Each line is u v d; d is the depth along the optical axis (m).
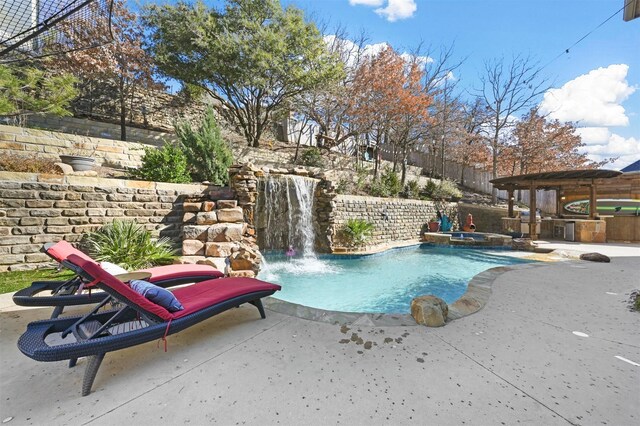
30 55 6.93
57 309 2.93
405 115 15.87
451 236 11.75
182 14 11.07
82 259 2.11
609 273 5.44
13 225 5.01
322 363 2.24
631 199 12.22
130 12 10.82
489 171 22.56
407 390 1.88
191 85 14.01
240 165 8.21
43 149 7.77
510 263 8.21
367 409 1.69
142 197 6.55
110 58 9.84
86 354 1.77
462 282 6.45
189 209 7.03
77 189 5.67
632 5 4.31
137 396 1.82
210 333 2.81
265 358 2.32
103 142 8.72
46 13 3.93
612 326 2.98
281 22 12.07
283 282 6.43
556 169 21.36
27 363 2.22
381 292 5.70
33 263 5.16
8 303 3.53
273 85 12.91
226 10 11.67
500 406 1.72
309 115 16.70
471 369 2.15
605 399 1.79
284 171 9.91
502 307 3.57
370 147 19.77
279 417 1.62
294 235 9.26
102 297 2.88
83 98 11.77
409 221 13.26
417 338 2.70
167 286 3.83
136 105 13.15
